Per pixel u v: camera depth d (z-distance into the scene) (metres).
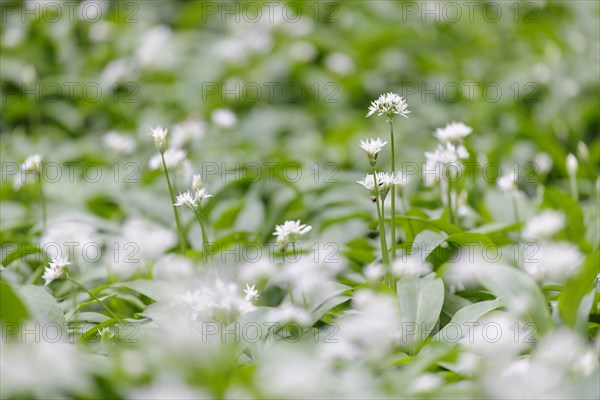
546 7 12.27
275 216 5.98
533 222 4.20
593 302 3.81
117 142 7.42
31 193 7.05
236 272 4.64
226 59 10.29
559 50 10.46
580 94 9.56
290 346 3.05
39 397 2.58
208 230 5.58
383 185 3.71
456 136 4.45
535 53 10.91
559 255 3.80
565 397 2.65
